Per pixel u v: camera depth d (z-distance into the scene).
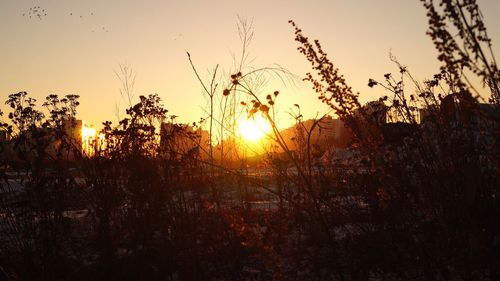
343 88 4.55
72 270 5.64
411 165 4.59
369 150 4.60
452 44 3.25
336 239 5.46
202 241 5.66
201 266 5.38
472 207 4.12
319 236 5.61
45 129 6.75
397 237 4.47
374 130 4.61
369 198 4.89
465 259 4.09
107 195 6.21
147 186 5.97
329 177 6.09
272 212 7.13
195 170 6.15
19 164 6.38
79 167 6.68
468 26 3.23
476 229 4.05
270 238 5.53
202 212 6.00
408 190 4.51
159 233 6.22
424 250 4.27
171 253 5.54
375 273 4.78
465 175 4.24
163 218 5.78
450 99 4.64
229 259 5.47
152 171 6.03
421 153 4.53
